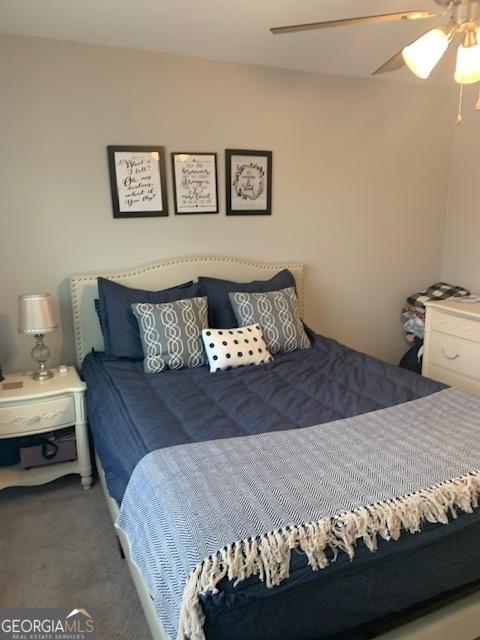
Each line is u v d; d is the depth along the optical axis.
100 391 2.22
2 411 2.27
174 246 2.96
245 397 2.06
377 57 2.80
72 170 2.63
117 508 1.69
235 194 3.05
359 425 1.75
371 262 3.62
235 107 2.94
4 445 2.44
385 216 3.58
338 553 1.15
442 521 1.27
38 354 2.47
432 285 3.86
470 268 3.67
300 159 3.20
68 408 2.40
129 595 1.79
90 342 2.77
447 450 1.55
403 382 2.21
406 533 1.24
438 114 3.56
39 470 2.46
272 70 2.98
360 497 1.29
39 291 2.68
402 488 1.34
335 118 3.23
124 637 1.61
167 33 2.42
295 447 1.58
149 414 1.88
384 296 3.73
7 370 2.67
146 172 2.78
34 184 2.57
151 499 1.35
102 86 2.61
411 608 1.35
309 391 2.15
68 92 2.55
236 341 2.49
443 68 3.03
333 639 1.23
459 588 1.40
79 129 2.61
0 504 2.37
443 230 3.83
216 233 3.06
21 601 1.76
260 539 1.13
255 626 1.07
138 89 2.69
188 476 1.39
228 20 2.26
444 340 3.22
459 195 3.68
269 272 3.19
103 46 2.57
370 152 3.41
